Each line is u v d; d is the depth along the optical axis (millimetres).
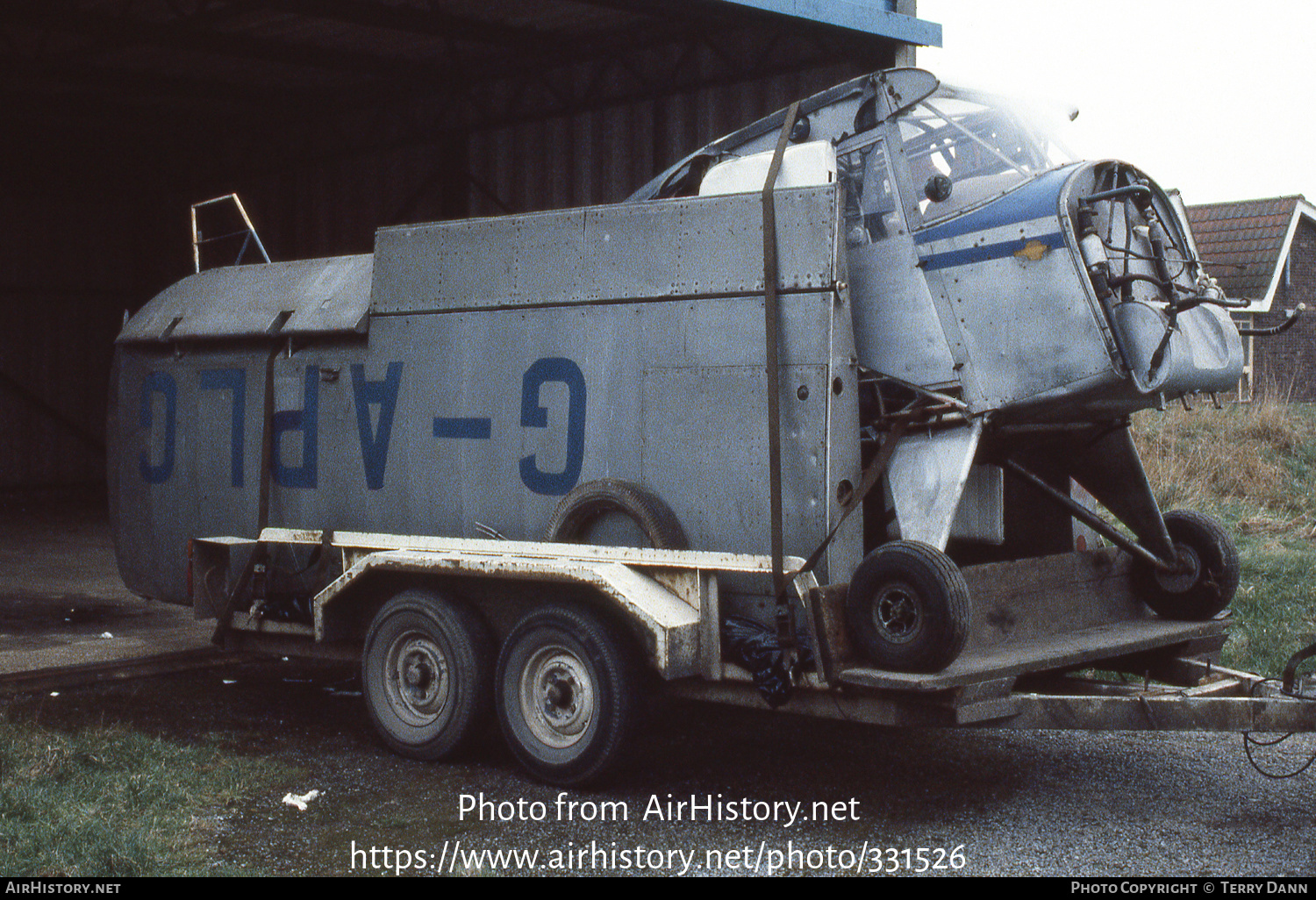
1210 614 6086
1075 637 5672
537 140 14016
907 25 10938
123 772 5477
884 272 5590
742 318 5348
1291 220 25391
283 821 5023
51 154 18766
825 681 4875
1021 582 5594
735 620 5270
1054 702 4918
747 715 6734
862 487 5188
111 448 7941
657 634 5027
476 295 6195
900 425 5367
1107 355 4992
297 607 6645
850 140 5773
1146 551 6133
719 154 6324
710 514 5414
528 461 5988
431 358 6355
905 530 5266
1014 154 5594
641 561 5332
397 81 14984
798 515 5176
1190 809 5156
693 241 5504
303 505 6859
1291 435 14008
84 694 7164
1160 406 5426
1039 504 6410
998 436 5559
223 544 6820
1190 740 6242
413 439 6410
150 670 7762
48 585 11156
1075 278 5043
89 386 20156
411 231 6473
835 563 5109
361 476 6617
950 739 6281
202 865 4504
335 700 7082
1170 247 5559
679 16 10828
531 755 5457
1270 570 9438
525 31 13062
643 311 5633
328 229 16734
